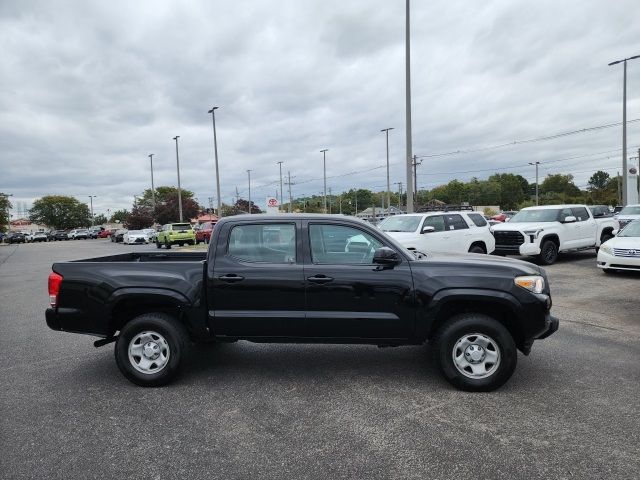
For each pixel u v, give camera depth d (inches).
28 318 347.9
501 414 163.9
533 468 129.4
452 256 211.0
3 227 3302.2
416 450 140.4
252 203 3644.2
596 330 276.4
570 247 608.7
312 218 199.9
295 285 192.7
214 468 132.4
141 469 132.3
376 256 187.2
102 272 199.5
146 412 171.0
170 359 194.9
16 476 129.0
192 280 197.0
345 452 140.0
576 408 167.5
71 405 178.2
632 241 473.7
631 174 1438.2
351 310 191.8
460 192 4862.2
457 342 185.6
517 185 4936.0
